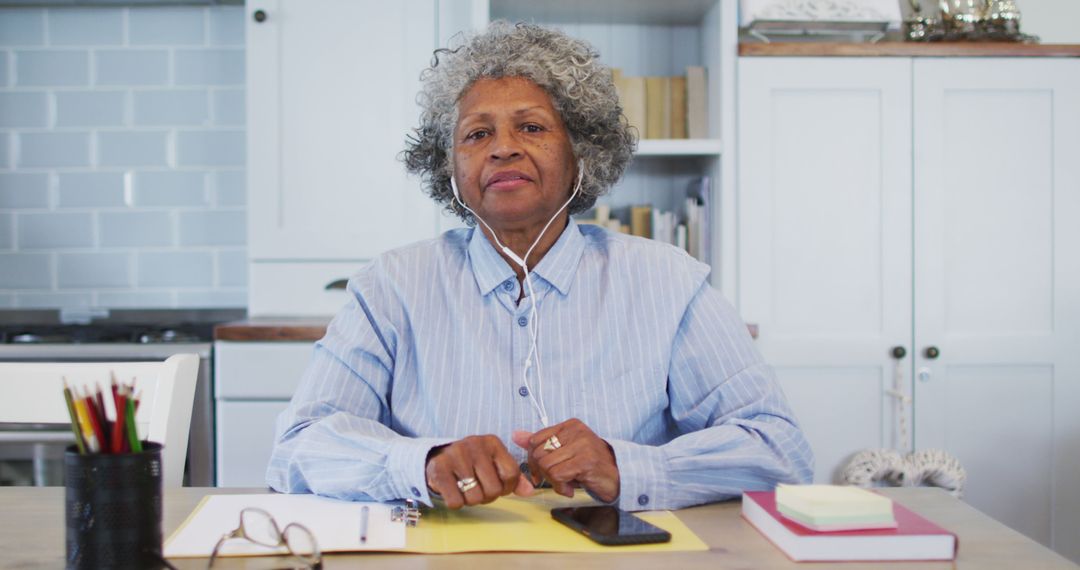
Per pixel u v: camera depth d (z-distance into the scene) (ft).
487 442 3.51
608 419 4.19
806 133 8.68
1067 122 8.69
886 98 8.64
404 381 4.39
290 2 9.32
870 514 3.03
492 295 4.34
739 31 9.49
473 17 8.95
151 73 10.32
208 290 10.44
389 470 3.56
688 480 3.66
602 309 4.33
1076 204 8.70
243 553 3.01
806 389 8.70
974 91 8.67
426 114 4.71
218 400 8.42
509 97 4.34
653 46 10.00
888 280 8.68
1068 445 8.71
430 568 2.89
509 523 3.37
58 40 10.29
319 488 3.74
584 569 2.87
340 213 9.42
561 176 4.40
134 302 10.41
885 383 8.70
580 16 9.70
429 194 5.01
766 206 8.70
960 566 2.93
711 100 9.15
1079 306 8.72
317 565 2.84
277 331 8.36
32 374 4.47
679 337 4.40
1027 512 8.73
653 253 4.52
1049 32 9.96
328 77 9.37
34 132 10.35
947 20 8.81
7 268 10.39
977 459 8.70
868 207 8.68
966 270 8.71
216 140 10.36
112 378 2.84
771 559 2.99
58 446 8.08
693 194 9.43
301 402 4.26
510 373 4.23
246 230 10.41
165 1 10.02
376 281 4.51
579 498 3.75
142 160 10.38
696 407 4.35
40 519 3.44
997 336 8.70
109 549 2.75
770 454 3.87
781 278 8.70
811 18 8.79
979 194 8.70
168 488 3.98
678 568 2.88
